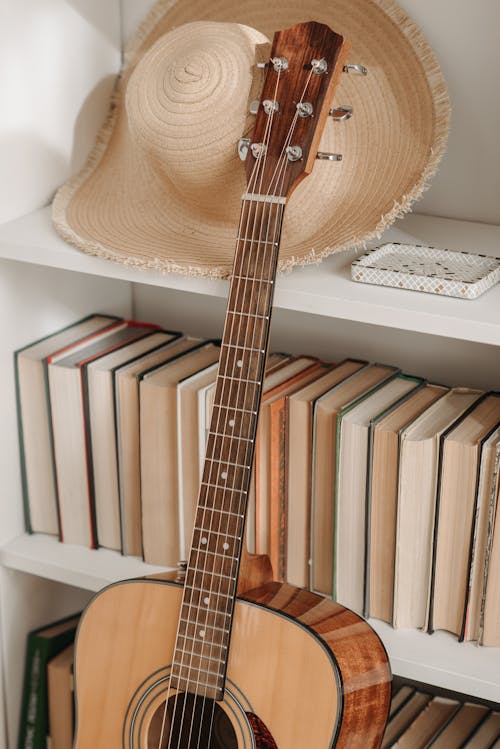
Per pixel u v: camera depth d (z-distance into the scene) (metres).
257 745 0.95
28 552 1.24
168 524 1.18
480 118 1.13
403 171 1.03
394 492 1.03
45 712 1.36
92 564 1.21
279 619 0.94
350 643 0.92
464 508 1.01
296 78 0.92
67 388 1.18
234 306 0.95
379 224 0.98
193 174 0.98
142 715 1.01
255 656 0.95
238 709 0.96
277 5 1.14
